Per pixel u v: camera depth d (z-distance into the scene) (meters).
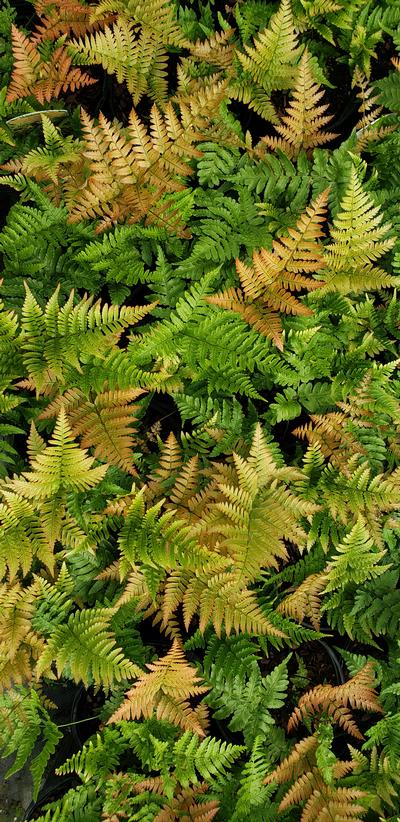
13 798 2.16
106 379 2.04
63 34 2.15
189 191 2.09
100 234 2.16
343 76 2.28
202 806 2.01
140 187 2.08
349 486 2.08
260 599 2.11
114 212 2.09
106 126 2.02
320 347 2.13
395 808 2.06
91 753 2.03
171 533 2.00
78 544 2.03
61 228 2.12
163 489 2.10
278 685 2.09
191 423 2.20
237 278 2.15
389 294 2.20
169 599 2.03
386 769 2.05
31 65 2.10
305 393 2.14
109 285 2.15
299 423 2.21
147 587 2.03
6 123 2.16
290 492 2.11
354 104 2.27
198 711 2.07
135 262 2.12
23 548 2.00
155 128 2.04
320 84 2.20
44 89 2.11
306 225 2.00
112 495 2.09
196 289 2.05
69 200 2.11
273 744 2.10
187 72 2.17
